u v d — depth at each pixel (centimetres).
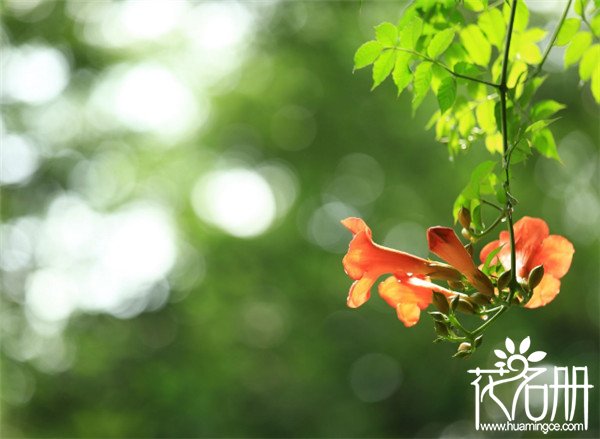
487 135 411
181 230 1984
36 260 1944
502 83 351
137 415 1781
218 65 2031
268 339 1917
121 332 1923
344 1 1852
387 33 346
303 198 1923
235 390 1848
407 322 336
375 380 1919
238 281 1909
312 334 1872
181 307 1959
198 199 2002
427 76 352
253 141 1972
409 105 1734
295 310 1894
